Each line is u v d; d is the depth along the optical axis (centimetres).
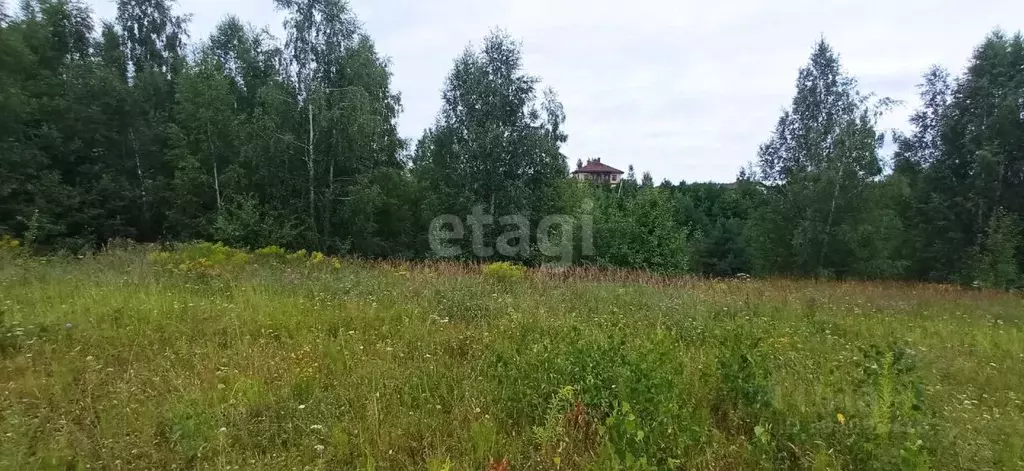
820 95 2248
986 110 2350
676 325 695
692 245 3159
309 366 455
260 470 294
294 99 2044
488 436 334
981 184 2281
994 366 580
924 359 570
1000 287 1748
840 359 548
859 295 1162
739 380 391
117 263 991
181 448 310
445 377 445
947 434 338
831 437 331
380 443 326
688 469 307
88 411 356
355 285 863
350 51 2070
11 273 807
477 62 2059
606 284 1084
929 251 2439
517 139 2011
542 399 385
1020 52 2358
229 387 406
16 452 291
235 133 2103
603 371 397
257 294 732
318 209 2038
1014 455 342
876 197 2094
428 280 938
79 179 2147
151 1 2483
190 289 770
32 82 2067
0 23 1830
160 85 2344
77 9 2367
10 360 445
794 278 1902
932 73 2550
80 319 556
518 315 641
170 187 2205
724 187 4994
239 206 2014
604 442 312
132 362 455
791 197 2200
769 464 305
